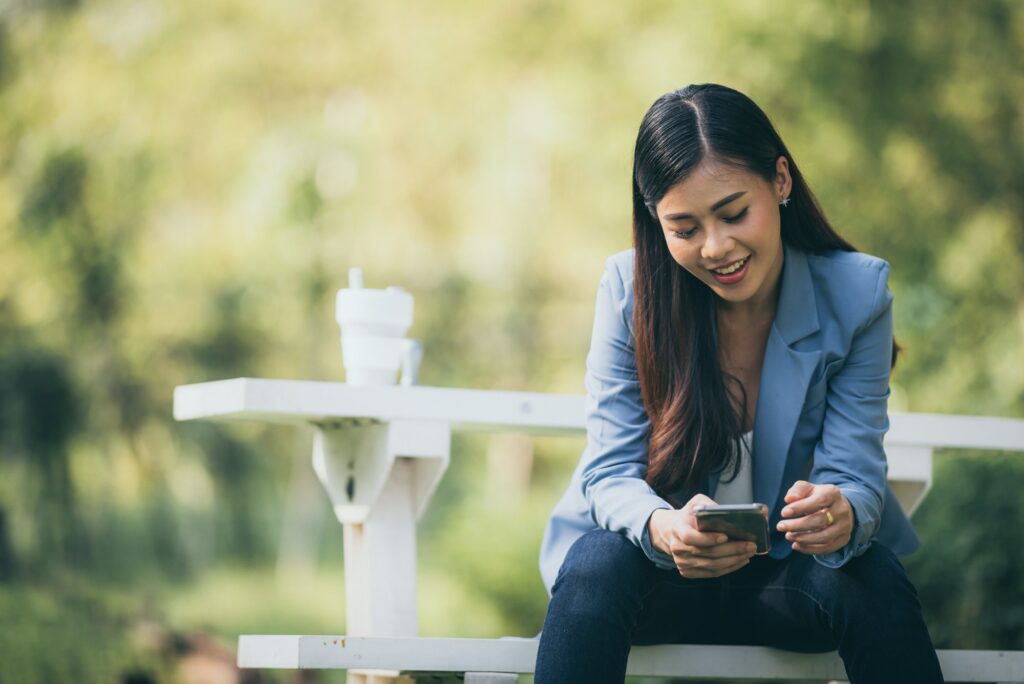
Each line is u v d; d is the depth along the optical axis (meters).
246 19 13.84
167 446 11.37
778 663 3.35
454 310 14.91
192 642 7.59
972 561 5.29
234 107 13.75
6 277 11.11
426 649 3.16
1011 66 10.02
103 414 10.66
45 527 9.20
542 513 9.95
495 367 14.93
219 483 11.76
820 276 3.36
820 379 3.32
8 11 12.30
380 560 3.74
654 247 3.31
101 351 11.00
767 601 3.30
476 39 13.93
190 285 12.95
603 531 3.21
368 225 14.05
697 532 2.95
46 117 11.97
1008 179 9.88
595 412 3.41
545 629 3.08
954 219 10.00
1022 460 5.32
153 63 13.08
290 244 13.45
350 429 3.89
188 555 11.45
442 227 14.65
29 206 11.41
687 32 11.42
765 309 3.38
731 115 3.06
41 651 7.14
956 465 5.55
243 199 13.45
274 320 13.47
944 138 10.12
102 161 12.09
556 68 13.34
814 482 3.32
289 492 14.30
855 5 10.25
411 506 3.78
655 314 3.30
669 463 3.27
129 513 10.91
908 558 5.45
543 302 14.89
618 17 12.84
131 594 9.23
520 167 14.45
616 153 12.69
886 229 10.03
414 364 3.89
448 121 14.23
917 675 3.01
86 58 12.50
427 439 3.70
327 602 13.10
